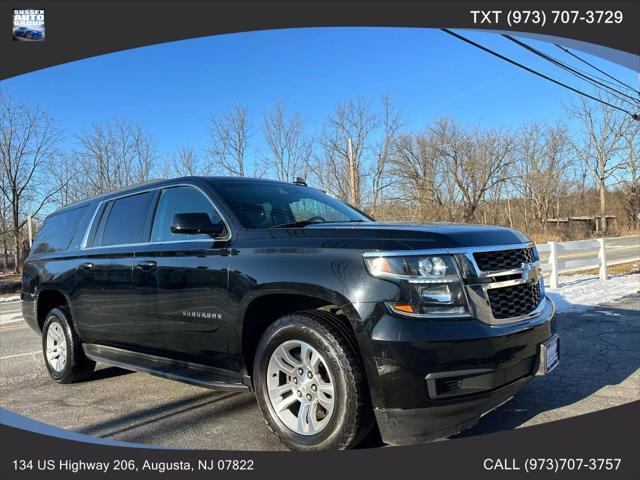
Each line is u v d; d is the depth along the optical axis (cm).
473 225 345
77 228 530
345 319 314
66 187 3797
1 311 1372
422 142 4431
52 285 533
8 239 3681
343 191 4031
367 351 285
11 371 590
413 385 276
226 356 357
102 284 462
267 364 327
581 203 6469
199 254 376
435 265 289
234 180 426
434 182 4481
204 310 366
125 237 457
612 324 676
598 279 1179
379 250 294
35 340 808
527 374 319
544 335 329
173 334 393
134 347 440
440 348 277
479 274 298
